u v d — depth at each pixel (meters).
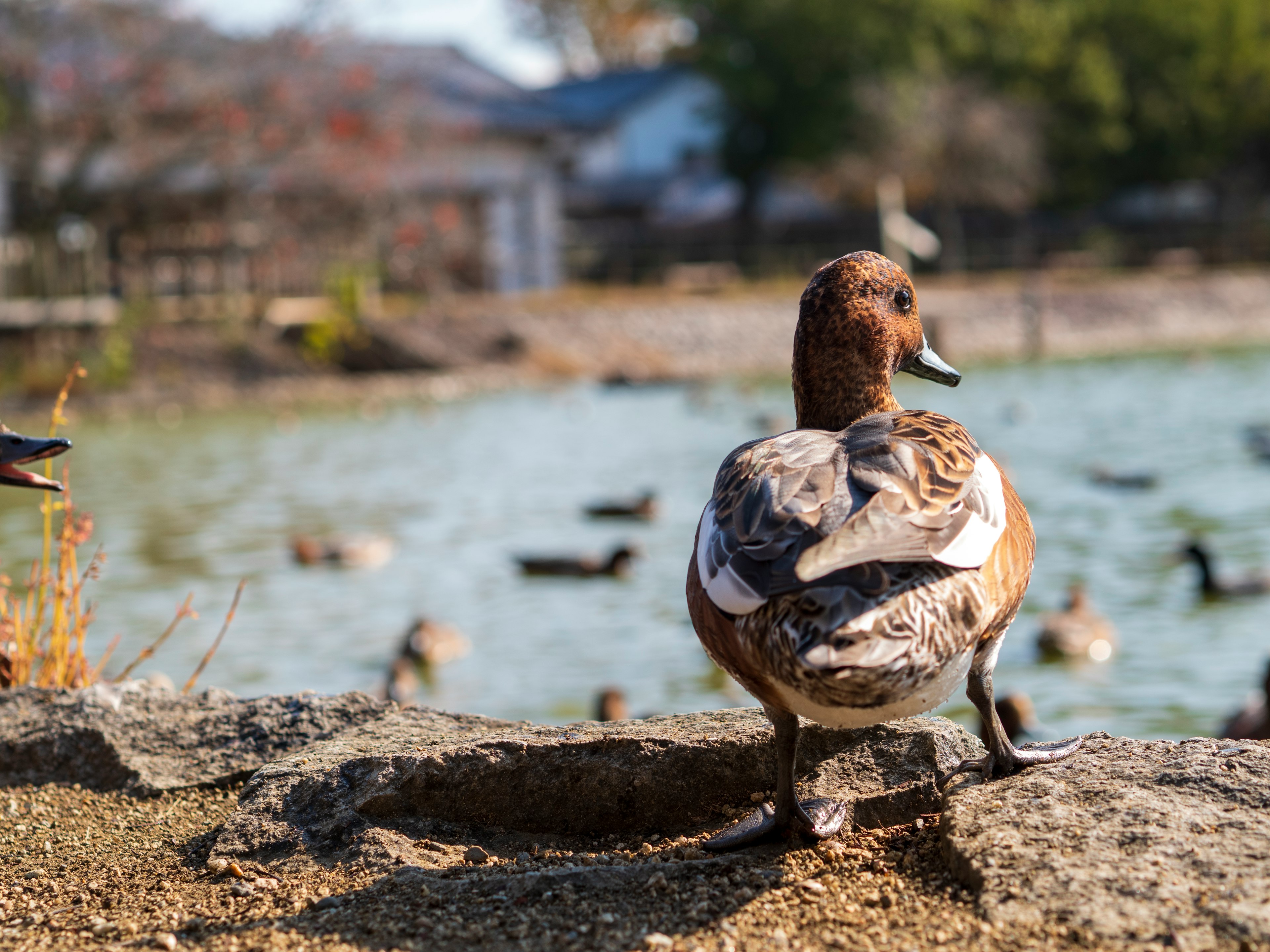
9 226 36.22
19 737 5.23
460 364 37.72
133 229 36.88
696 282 54.91
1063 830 3.54
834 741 4.35
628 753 4.38
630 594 15.15
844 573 3.05
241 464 23.98
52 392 31.58
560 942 3.39
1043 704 10.98
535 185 47.91
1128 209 75.81
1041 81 64.69
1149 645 12.49
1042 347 46.97
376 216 38.53
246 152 35.28
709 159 72.38
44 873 4.33
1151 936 3.07
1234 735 9.66
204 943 3.59
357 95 37.06
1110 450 23.59
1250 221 70.62
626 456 24.94
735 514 3.27
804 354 4.25
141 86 33.72
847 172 60.62
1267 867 3.26
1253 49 65.81
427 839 4.29
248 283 38.38
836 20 56.72
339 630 13.43
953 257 61.81
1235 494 19.39
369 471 23.31
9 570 15.09
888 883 3.62
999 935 3.16
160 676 7.20
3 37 32.50
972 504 3.32
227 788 4.97
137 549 16.97
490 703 11.23
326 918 3.66
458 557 16.94
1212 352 43.88
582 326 41.59
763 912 3.49
